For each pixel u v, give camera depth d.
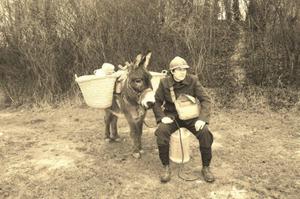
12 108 9.20
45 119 8.08
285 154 5.40
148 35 8.62
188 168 4.96
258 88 8.02
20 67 9.48
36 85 9.28
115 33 8.74
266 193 4.23
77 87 9.12
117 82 5.34
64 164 5.38
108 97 5.28
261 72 8.06
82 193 4.46
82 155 5.73
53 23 9.11
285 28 7.75
